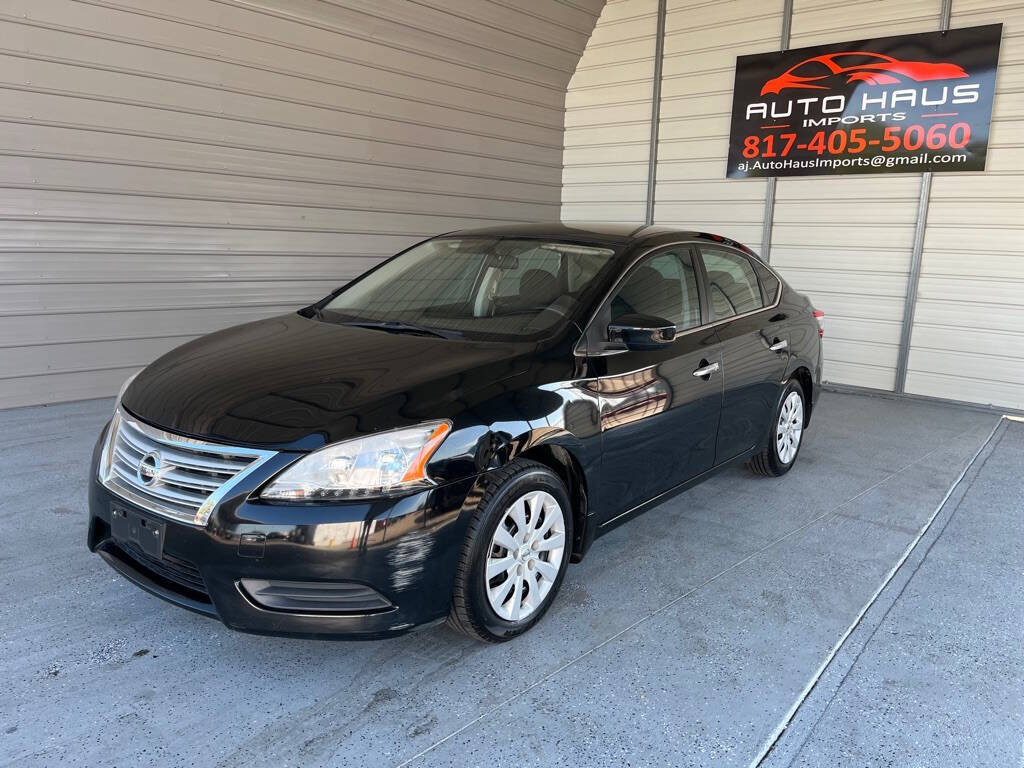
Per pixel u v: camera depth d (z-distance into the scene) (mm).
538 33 7906
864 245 6918
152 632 2572
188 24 5457
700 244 3768
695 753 2062
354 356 2689
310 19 6164
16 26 4691
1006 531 3711
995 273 6285
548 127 8672
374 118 6832
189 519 2184
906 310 6746
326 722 2139
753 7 7293
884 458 4918
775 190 7371
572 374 2721
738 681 2402
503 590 2479
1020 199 6102
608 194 8664
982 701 2344
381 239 7141
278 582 2146
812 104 7020
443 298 3277
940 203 6453
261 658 2445
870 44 6625
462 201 7852
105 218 5301
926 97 6398
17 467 4070
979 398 6492
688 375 3270
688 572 3170
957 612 2896
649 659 2506
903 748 2115
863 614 2859
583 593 2957
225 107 5781
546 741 2088
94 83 5078
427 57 7145
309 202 6500
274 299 6422
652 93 8117
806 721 2217
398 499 2170
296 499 2123
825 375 7305
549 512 2633
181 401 2402
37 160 4918
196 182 5730
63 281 5188
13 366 5070
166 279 5703
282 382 2463
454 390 2424
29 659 2391
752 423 3926
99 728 2082
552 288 3100
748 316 3941
